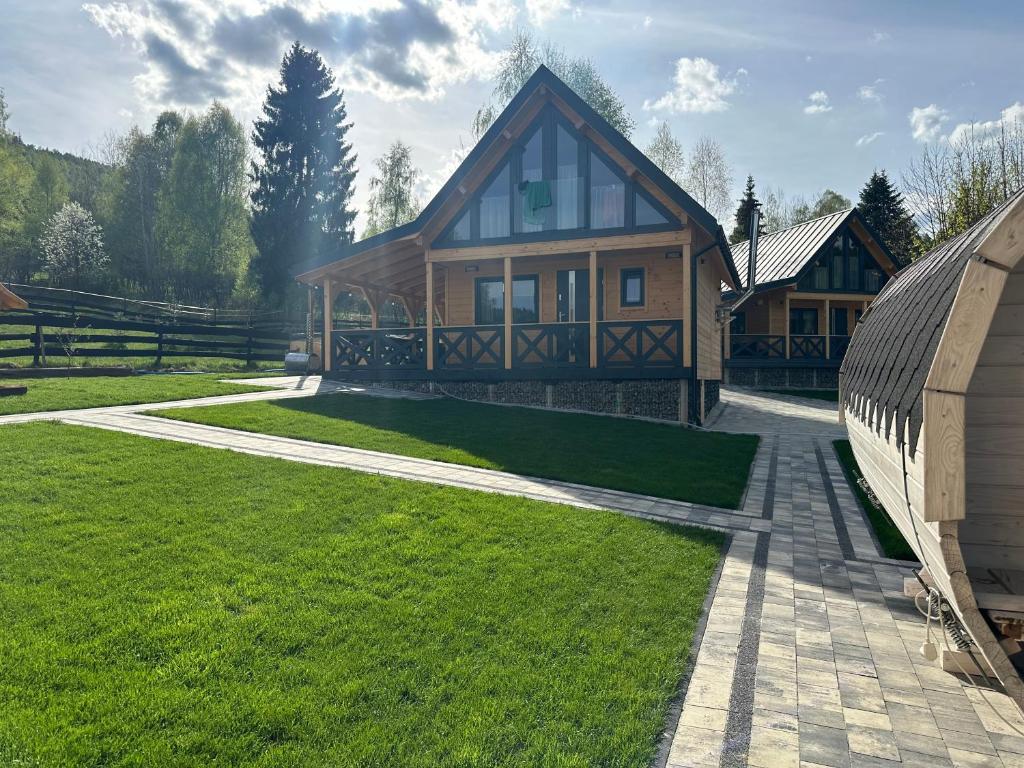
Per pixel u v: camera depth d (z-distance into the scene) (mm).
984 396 3350
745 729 3201
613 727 3139
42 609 4086
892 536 6578
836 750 3047
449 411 13086
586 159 15164
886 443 3689
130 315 27859
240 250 47375
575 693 3424
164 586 4508
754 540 6418
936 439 2773
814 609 4758
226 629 3945
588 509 6957
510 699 3352
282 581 4684
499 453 9438
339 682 3457
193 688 3338
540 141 15602
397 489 7117
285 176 39938
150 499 6309
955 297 2836
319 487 7035
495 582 4848
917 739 3154
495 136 15391
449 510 6512
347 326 31875
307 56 41062
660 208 14672
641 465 9305
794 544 6340
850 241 28297
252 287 42094
